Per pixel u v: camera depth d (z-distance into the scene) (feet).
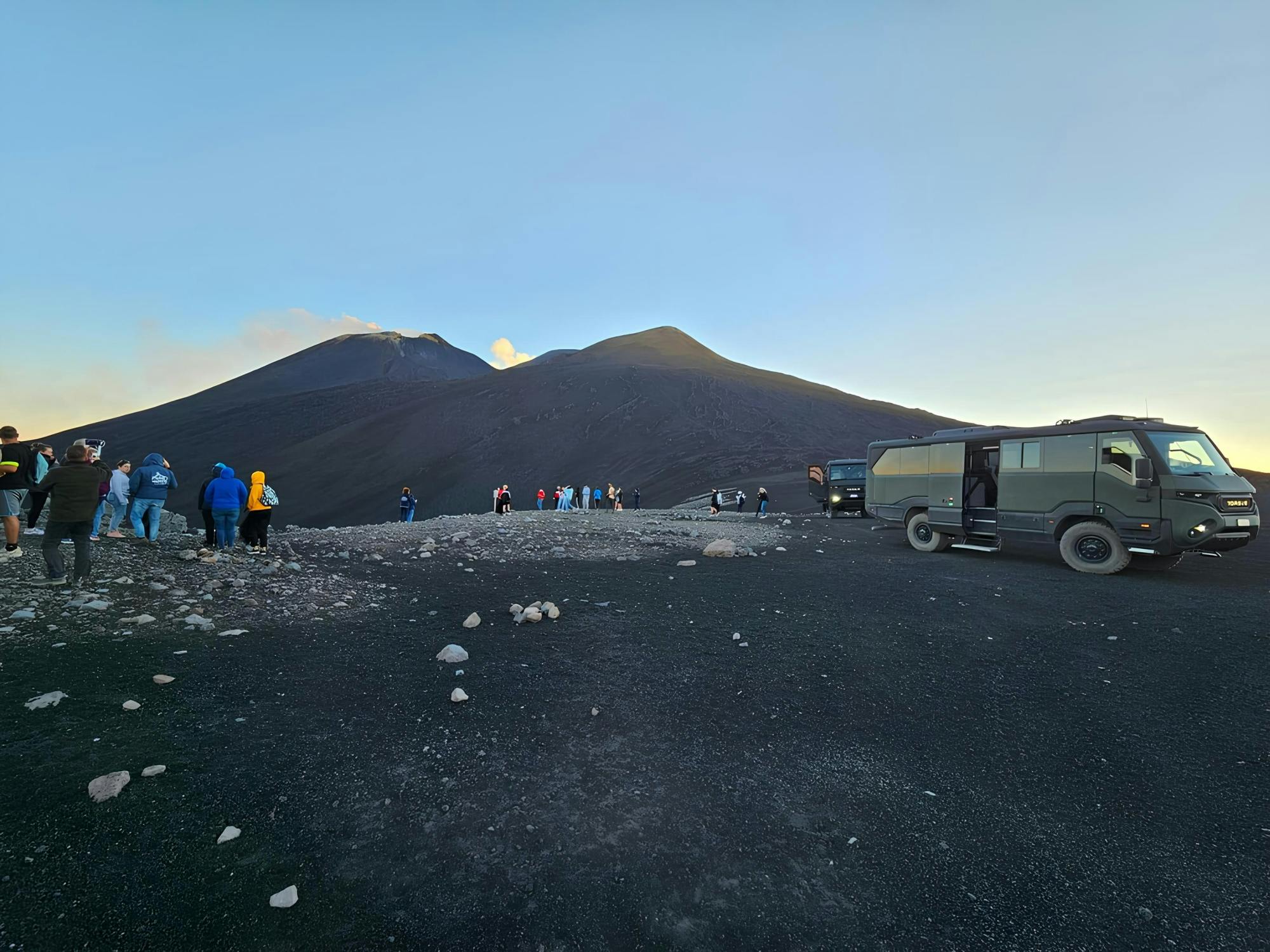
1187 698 16.40
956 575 33.81
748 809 10.87
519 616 22.76
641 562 38.01
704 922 8.09
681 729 14.05
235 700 14.46
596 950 7.54
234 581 25.71
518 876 8.84
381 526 59.06
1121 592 29.63
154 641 18.02
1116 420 35.94
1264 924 8.19
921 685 17.15
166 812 9.85
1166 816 10.89
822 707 15.53
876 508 48.29
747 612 24.73
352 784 11.07
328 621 21.70
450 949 7.47
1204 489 31.81
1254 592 29.73
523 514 83.87
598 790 11.30
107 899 7.89
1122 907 8.50
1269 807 11.23
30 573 23.86
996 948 7.68
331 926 7.72
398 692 15.49
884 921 8.16
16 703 13.24
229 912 7.84
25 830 9.06
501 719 14.19
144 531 35.04
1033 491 38.24
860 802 11.18
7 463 26.09
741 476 268.62
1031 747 13.53
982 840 10.09
